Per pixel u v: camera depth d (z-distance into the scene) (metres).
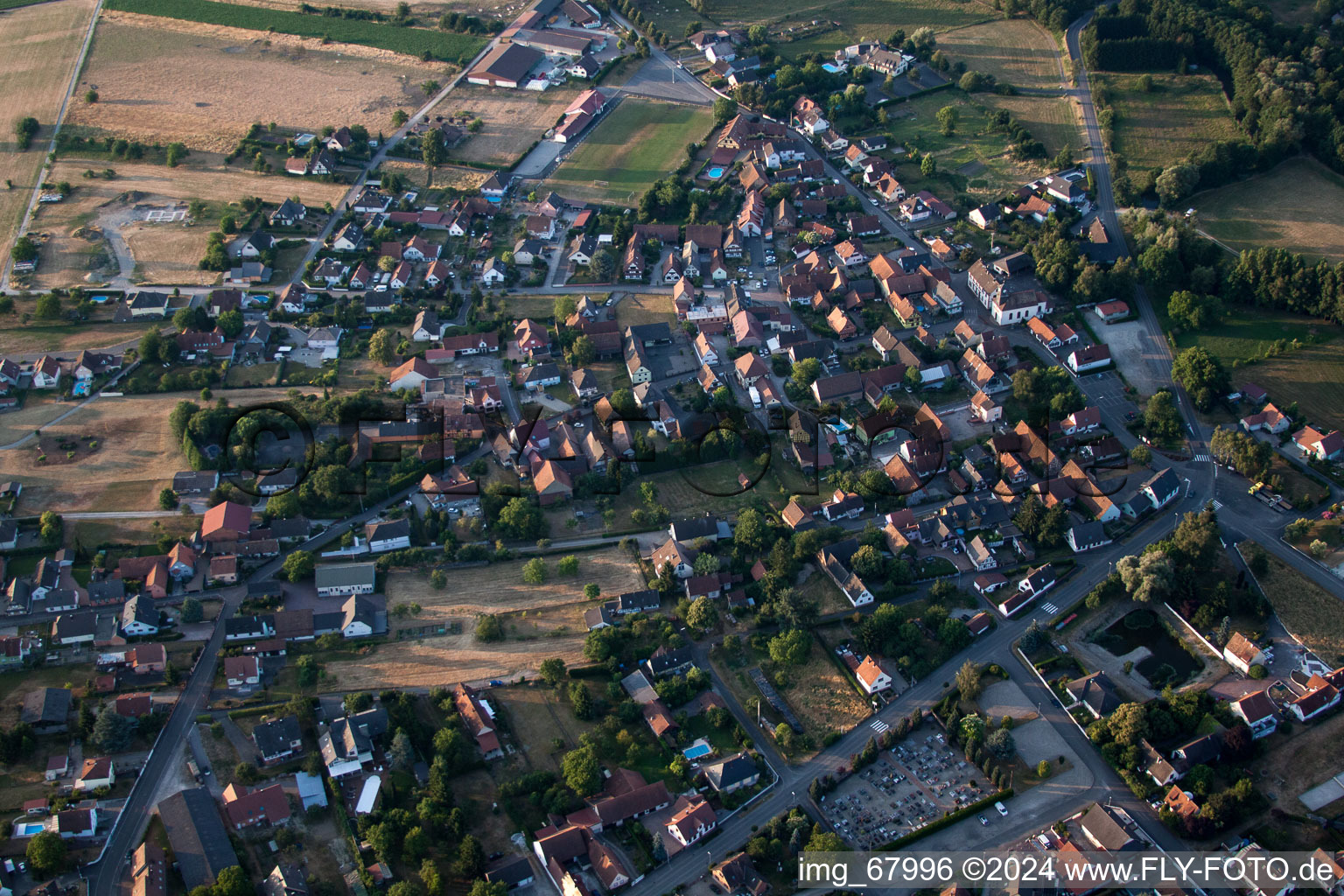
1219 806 188.88
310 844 188.75
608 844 192.00
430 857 186.88
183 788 196.62
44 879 181.25
